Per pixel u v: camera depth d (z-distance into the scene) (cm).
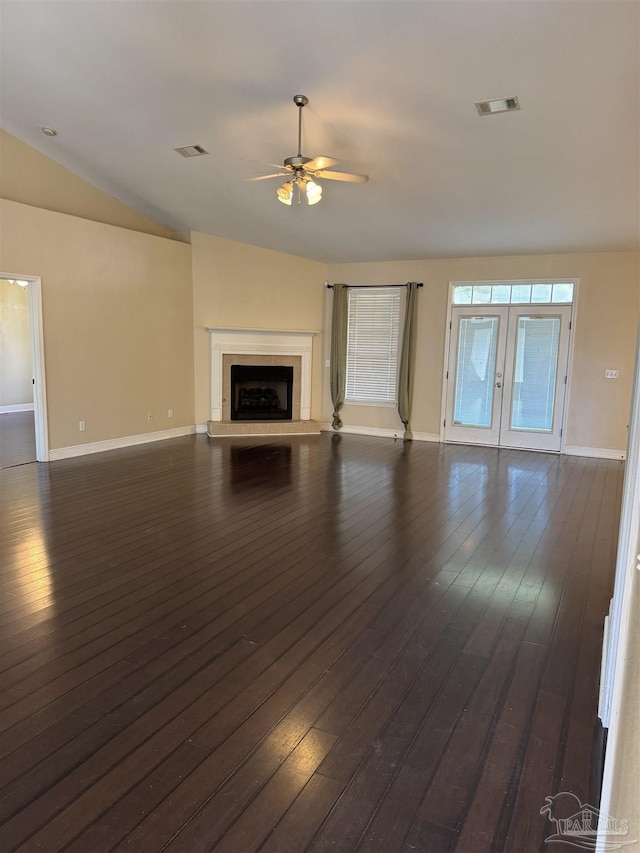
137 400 711
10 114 517
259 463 632
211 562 347
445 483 558
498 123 424
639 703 104
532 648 255
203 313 784
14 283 945
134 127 505
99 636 258
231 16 348
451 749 190
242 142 507
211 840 153
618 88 362
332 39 354
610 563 356
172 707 209
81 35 394
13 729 195
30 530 397
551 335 718
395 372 821
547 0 300
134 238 680
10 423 846
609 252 673
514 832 157
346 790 171
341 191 584
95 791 169
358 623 275
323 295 859
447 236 675
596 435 704
